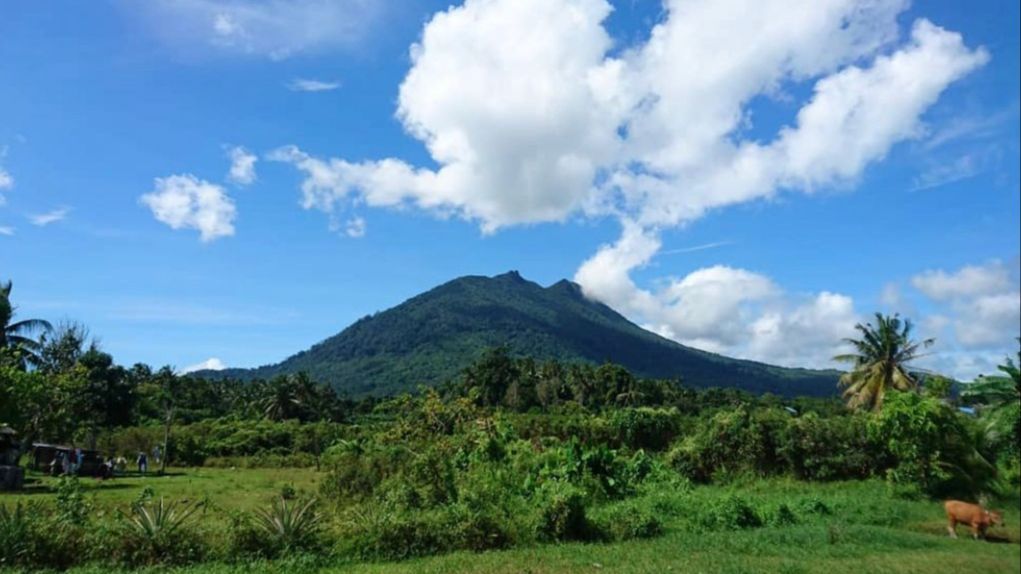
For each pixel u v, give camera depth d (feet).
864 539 48.34
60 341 143.13
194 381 278.67
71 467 105.09
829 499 69.10
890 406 80.53
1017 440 85.46
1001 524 53.06
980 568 39.96
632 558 40.14
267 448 170.40
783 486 86.79
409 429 88.63
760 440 96.17
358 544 40.50
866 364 128.26
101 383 148.05
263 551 38.42
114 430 164.14
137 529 36.81
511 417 126.31
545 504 48.47
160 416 214.07
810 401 296.71
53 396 117.60
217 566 35.70
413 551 41.45
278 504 41.39
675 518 56.24
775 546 45.34
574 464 68.90
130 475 118.21
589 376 313.12
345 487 64.03
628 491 69.97
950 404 92.53
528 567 37.11
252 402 287.07
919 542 48.47
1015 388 90.53
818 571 37.68
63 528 35.83
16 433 91.20
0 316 113.09
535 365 350.84
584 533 47.85
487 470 63.62
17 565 33.53
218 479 104.94
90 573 33.12
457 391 301.84
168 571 34.58
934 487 76.33
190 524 38.96
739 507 56.08
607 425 121.08
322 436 170.60
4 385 82.99
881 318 126.62
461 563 38.24
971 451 78.79
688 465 96.63
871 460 91.40
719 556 41.14
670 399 309.63
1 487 77.00
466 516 44.91
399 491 51.93
